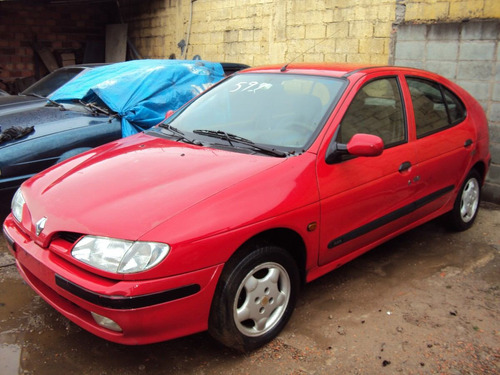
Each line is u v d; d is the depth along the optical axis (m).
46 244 2.67
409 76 4.02
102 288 2.36
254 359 2.84
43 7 12.30
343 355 2.88
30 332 3.09
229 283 2.62
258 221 2.67
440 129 4.13
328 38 7.45
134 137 3.80
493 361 2.82
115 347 2.96
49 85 6.73
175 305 2.46
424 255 4.28
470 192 4.72
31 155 4.52
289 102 3.52
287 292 3.00
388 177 3.48
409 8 6.19
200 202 2.58
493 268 4.03
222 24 9.45
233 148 3.23
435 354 2.89
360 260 4.17
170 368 2.77
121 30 12.64
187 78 6.03
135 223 2.47
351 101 3.38
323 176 3.05
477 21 5.49
